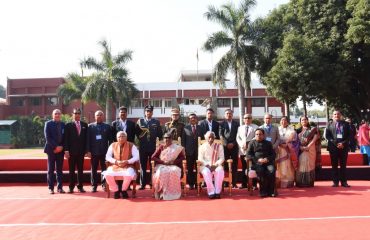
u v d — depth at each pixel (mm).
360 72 28344
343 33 26234
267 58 28844
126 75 33031
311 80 25656
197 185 9047
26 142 43750
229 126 9594
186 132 9516
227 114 9594
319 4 27188
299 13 28359
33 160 11906
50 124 9078
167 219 6184
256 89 44844
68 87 38750
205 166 8617
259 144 8633
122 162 8430
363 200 7594
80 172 9250
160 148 8859
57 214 6629
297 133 9961
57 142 9086
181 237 5078
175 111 9641
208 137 8922
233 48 28047
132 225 5781
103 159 9320
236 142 9523
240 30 28156
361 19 22906
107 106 33500
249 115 9547
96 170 9320
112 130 9438
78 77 38625
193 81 50906
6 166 11828
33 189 9812
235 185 9625
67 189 9828
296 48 25844
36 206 7363
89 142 9219
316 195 8328
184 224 5805
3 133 42938
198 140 9359
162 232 5344
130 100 34281
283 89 26750
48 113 49438
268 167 8367
